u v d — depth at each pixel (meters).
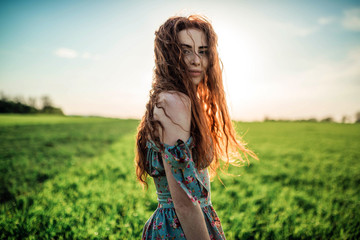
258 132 30.08
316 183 7.69
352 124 47.97
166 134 1.30
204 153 1.40
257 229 4.22
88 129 27.05
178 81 1.44
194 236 1.26
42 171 8.45
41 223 4.36
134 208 5.23
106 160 10.56
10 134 20.05
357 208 5.38
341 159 12.50
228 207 5.07
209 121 1.77
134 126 33.06
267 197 5.95
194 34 1.46
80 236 3.86
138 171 1.71
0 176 7.86
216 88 1.64
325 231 4.16
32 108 72.69
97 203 5.30
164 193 1.52
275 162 10.91
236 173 8.61
